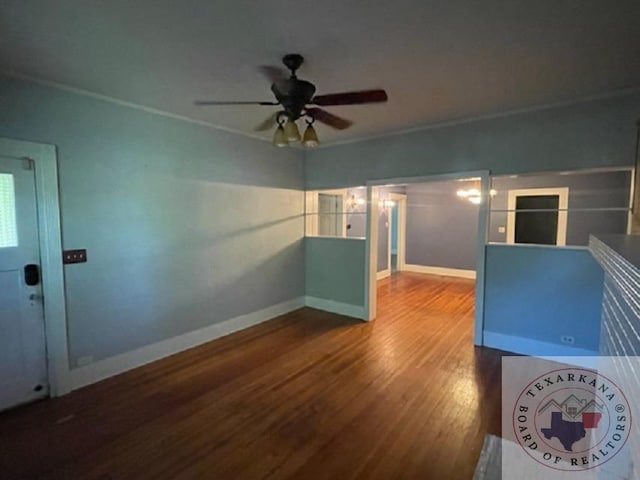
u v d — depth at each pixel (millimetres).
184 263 3475
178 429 2213
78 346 2756
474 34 1867
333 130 3854
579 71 2330
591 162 2883
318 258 4840
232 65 2238
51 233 2572
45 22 1737
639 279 777
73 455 1981
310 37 1898
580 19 1715
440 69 2301
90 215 2785
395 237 8719
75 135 2670
